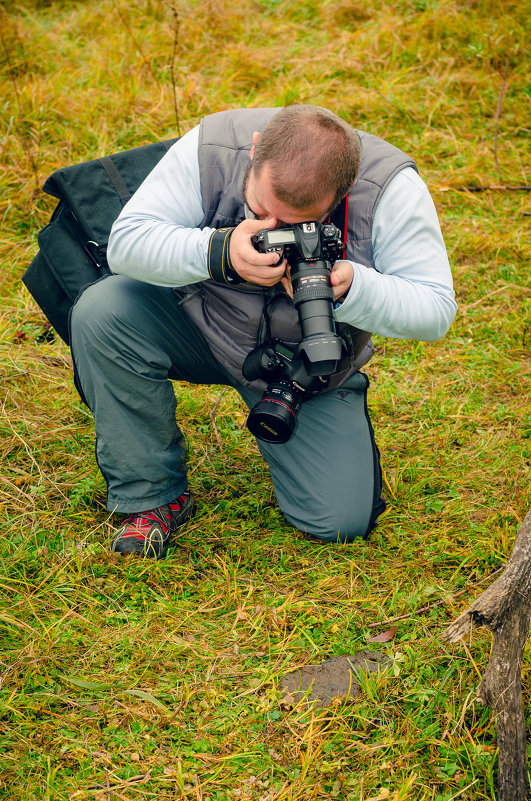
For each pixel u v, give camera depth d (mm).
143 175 2770
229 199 2328
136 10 6438
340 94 5621
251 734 2025
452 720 2033
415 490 2896
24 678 2150
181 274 2275
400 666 2209
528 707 2057
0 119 4977
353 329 2432
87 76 5586
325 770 1928
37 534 2656
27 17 6445
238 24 6367
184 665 2219
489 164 5066
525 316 3881
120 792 1882
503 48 5996
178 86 5535
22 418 3170
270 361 2350
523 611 1832
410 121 5410
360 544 2684
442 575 2555
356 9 6613
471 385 3502
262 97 5480
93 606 2395
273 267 2092
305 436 2617
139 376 2463
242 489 2930
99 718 2055
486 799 1881
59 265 2670
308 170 1985
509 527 2711
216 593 2463
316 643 2303
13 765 1928
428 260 2338
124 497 2594
